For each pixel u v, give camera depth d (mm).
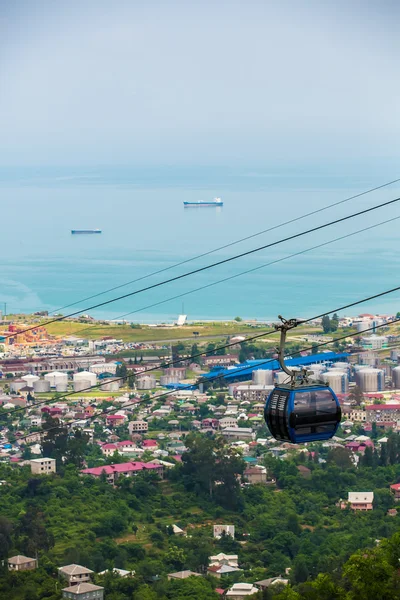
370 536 165750
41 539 150125
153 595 134875
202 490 187625
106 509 174375
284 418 51438
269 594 132000
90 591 131750
